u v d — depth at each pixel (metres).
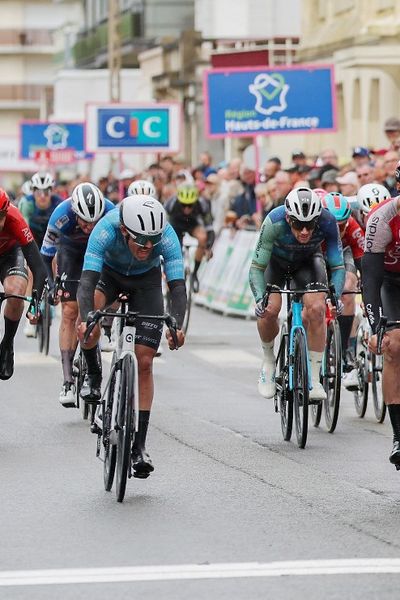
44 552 12.62
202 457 17.67
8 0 181.25
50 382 24.72
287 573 11.91
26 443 18.58
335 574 11.87
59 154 74.06
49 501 14.88
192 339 32.62
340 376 19.67
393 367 15.52
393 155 29.95
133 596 11.22
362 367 21.39
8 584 11.56
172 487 15.71
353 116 50.94
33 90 184.12
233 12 76.06
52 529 13.54
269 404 22.61
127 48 98.00
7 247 18.86
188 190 32.53
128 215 14.84
